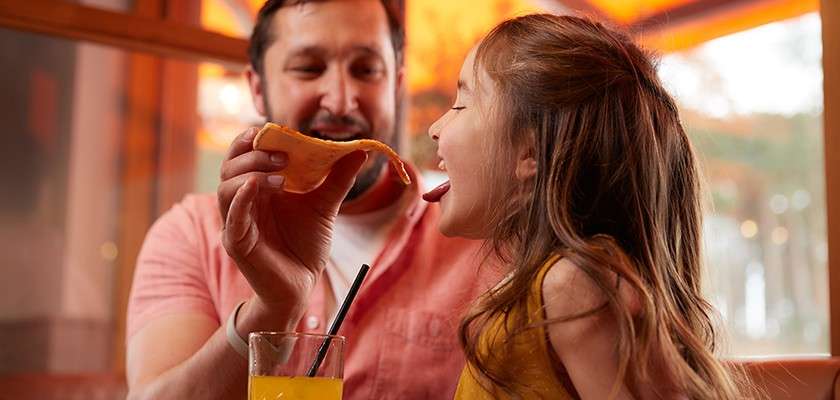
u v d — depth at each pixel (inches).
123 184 111.6
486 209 51.6
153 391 59.6
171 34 110.9
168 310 69.9
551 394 45.3
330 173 55.7
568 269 44.8
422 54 127.6
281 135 49.6
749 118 150.9
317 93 72.8
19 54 105.6
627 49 53.4
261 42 76.8
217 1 116.0
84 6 106.3
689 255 54.1
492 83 52.0
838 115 79.7
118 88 111.2
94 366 109.0
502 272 60.6
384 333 70.3
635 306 43.6
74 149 109.0
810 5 125.6
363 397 69.3
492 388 47.5
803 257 150.9
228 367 56.8
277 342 43.3
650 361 43.4
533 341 45.6
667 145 52.3
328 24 72.2
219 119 116.3
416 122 126.7
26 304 105.7
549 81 50.3
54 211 107.7
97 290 109.9
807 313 149.5
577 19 56.0
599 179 49.1
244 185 49.9
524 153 50.8
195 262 72.9
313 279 56.2
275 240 55.1
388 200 74.0
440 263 72.8
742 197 151.9
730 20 129.3
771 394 62.9
